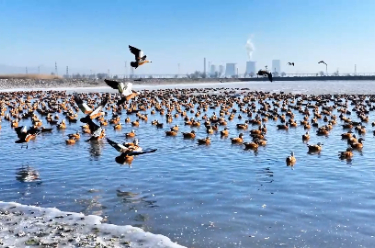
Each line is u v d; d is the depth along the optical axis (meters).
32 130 17.70
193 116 68.94
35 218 22.33
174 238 20.14
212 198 25.66
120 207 24.34
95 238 19.73
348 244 19.41
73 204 24.91
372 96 104.88
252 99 98.50
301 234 20.48
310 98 100.00
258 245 19.38
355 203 24.42
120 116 69.38
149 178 30.08
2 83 158.12
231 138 44.22
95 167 33.34
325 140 44.72
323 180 29.05
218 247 19.19
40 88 160.50
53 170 32.59
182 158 36.25
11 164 34.69
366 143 42.59
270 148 40.47
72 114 66.06
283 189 27.23
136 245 19.09
